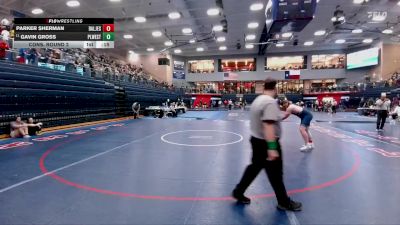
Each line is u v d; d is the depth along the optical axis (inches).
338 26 940.0
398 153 264.5
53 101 484.7
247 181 131.0
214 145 309.9
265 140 124.6
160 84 1272.1
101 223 112.7
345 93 1294.3
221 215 120.6
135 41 1131.3
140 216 119.6
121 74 933.8
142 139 357.7
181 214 121.8
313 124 577.9
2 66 410.9
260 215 120.6
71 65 657.6
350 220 115.6
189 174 187.9
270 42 1077.1
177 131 453.1
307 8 368.8
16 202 135.6
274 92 126.7
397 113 642.2
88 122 589.0
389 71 1186.0
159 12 778.2
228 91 1612.9
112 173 189.9
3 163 219.1
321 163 221.6
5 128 374.9
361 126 534.3
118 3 700.7
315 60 1439.5
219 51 1441.9
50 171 194.7
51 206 130.6
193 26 919.0
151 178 177.9
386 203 134.6
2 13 729.0
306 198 142.0
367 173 191.0
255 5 701.3
